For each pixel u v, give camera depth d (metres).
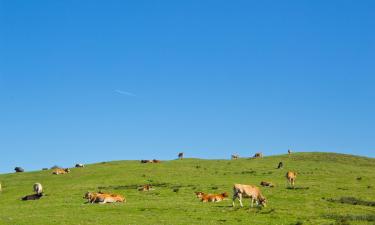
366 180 70.31
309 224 38.25
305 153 108.94
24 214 43.88
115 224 37.47
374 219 40.47
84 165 100.94
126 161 105.62
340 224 38.22
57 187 68.56
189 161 100.38
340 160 98.50
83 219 39.69
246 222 38.69
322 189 59.75
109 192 60.66
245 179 73.00
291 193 56.12
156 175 79.12
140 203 49.34
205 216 41.22
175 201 51.34
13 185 75.31
